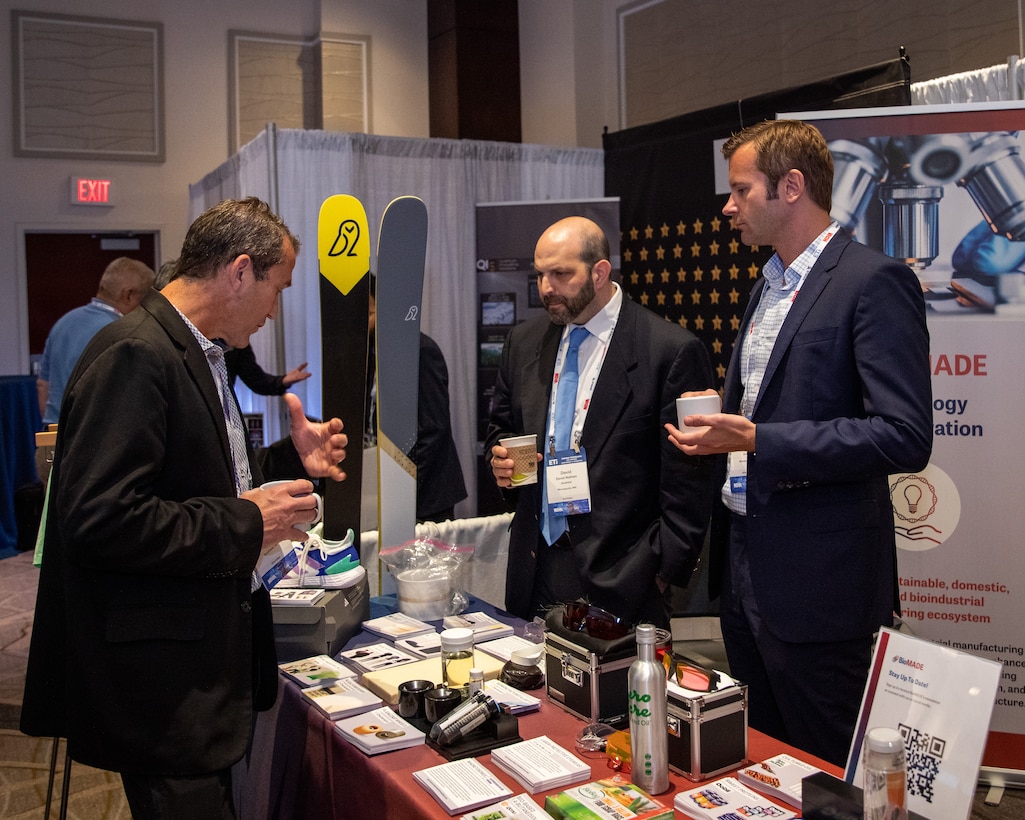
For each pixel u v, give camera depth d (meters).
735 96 5.22
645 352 2.12
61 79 6.28
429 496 3.14
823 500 1.67
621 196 4.70
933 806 1.04
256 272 1.52
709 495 2.08
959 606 2.51
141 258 6.64
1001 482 2.45
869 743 0.98
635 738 1.22
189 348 1.46
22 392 5.91
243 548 1.40
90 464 1.32
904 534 2.54
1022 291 2.43
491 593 2.75
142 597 1.38
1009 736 2.49
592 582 2.05
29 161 6.27
